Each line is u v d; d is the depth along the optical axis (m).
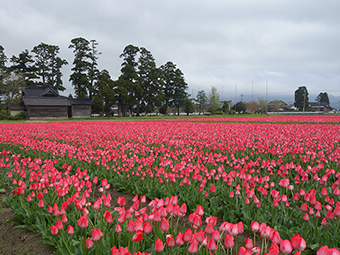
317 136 10.95
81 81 59.09
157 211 2.76
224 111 85.56
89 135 13.34
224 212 4.30
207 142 9.38
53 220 3.73
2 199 5.31
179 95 75.00
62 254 2.99
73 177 4.46
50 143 8.94
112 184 6.09
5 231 4.11
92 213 4.02
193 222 2.68
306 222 3.68
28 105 48.22
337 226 3.38
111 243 3.08
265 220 3.82
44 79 69.94
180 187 5.07
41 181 4.46
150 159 6.43
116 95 61.00
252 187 4.41
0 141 11.16
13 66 66.62
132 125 20.53
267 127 16.45
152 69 65.62
